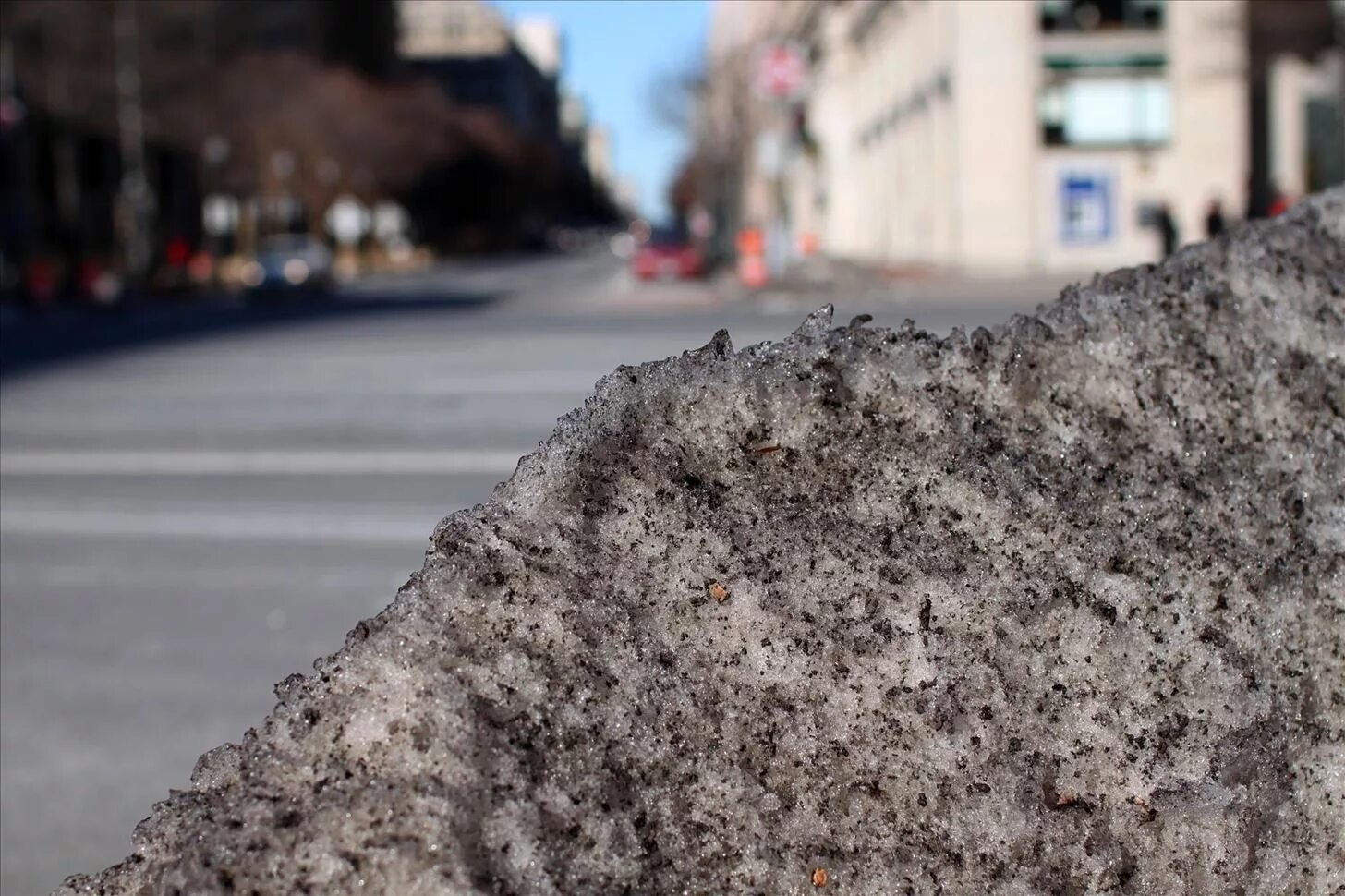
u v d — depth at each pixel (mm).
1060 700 2082
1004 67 41000
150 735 5500
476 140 124375
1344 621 2238
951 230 42844
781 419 2227
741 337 20078
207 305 43062
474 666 1958
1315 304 2512
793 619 2059
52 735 5508
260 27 72875
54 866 4367
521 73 187375
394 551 8312
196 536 8852
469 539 2080
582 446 2166
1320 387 2430
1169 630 2152
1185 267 2537
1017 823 2004
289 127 74125
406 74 127438
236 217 63062
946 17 43562
